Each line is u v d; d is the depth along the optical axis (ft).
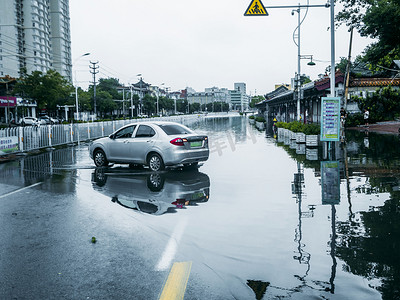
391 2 80.02
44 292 10.69
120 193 24.23
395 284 10.49
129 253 13.64
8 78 202.59
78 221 18.07
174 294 10.28
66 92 194.49
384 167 31.48
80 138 79.56
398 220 16.49
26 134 54.60
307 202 20.42
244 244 14.08
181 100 503.61
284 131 76.48
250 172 31.60
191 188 25.14
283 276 11.23
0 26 305.94
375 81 102.47
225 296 10.12
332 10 44.55
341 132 54.75
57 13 364.58
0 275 11.94
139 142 33.53
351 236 14.58
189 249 13.79
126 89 387.14
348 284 10.57
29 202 22.47
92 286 11.00
